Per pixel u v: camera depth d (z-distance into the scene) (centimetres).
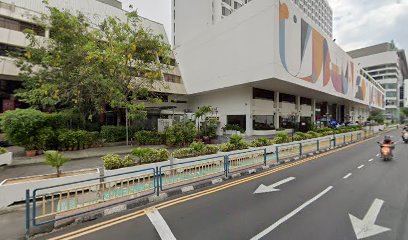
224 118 2984
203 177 772
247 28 2231
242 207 532
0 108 1945
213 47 2734
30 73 1656
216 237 396
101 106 1566
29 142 1124
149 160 817
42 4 2356
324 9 7006
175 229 429
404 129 2214
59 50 1505
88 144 1419
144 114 1530
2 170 880
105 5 3003
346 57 3766
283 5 2075
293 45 2239
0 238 411
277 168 959
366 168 950
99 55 1277
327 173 862
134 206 547
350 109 5509
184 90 3272
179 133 1545
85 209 508
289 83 2270
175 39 4359
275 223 446
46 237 411
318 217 472
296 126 3238
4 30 1891
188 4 3972
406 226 428
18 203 572
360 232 406
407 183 721
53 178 623
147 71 1714
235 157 920
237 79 2367
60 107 1816
